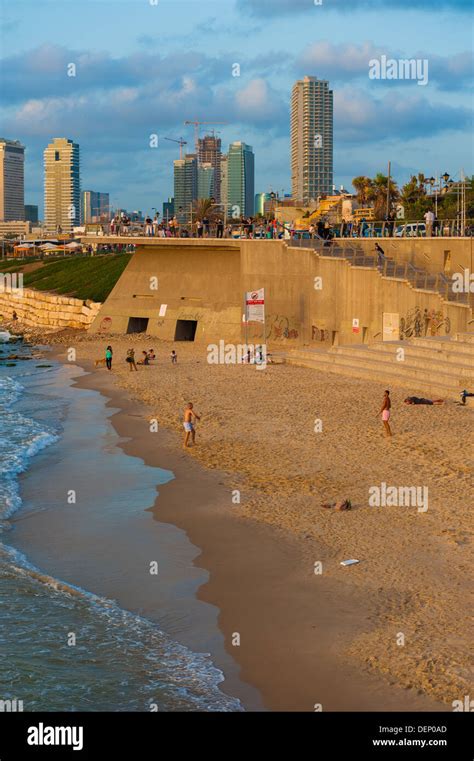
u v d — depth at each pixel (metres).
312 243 63.88
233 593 18.45
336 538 21.23
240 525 22.98
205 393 45.53
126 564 20.67
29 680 14.93
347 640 15.71
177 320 76.19
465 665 14.44
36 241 182.25
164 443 34.16
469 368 41.69
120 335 79.06
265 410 39.19
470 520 21.98
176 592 18.75
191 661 15.45
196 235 79.06
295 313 63.59
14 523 24.34
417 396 40.34
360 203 103.81
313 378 48.59
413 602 17.09
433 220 60.75
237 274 73.19
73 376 57.25
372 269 56.00
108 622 17.33
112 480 28.81
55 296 98.50
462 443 30.42
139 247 80.75
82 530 23.50
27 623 17.28
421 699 13.62
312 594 17.95
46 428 38.75
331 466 28.41
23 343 81.88
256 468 28.95
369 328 56.81
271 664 15.13
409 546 20.30
